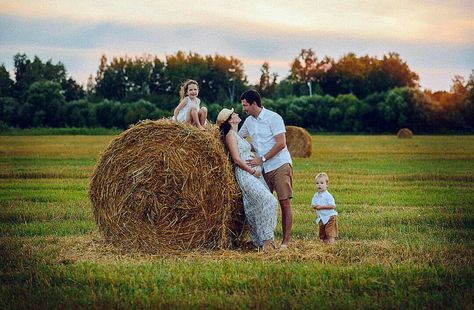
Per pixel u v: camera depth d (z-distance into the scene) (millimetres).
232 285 7730
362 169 24219
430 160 29094
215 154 9938
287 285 7773
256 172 10188
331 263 8844
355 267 8375
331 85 92812
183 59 84250
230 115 10266
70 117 71250
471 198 16188
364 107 75688
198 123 10695
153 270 8305
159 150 9984
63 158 29328
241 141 10227
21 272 8359
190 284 7770
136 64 83688
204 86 84938
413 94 72812
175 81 83375
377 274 8133
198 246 9938
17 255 9273
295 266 8469
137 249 9938
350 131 76000
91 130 67312
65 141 47062
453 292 7473
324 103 78000
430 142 47469
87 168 24000
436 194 16984
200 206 9883
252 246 10383
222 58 85000
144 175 9961
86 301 7141
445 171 23469
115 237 10102
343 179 20641
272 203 10023
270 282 7789
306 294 7375
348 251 9375
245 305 6969
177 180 9898
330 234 10438
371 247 9703
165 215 9938
